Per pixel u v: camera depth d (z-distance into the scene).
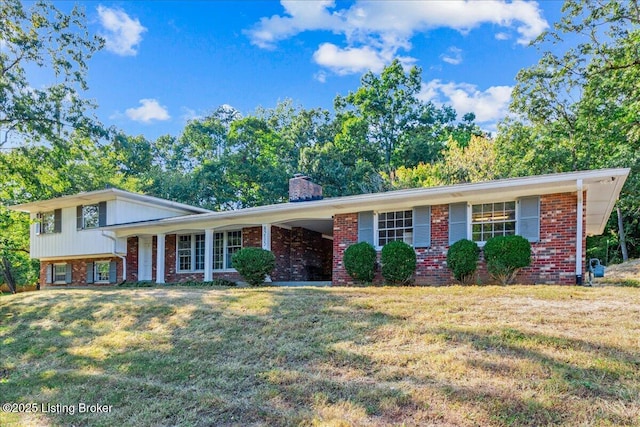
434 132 39.72
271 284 15.62
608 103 22.38
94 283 20.45
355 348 6.32
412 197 12.51
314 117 40.41
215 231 18.05
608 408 4.08
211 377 6.06
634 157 21.05
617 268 19.64
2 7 16.50
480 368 5.17
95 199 19.70
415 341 6.30
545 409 4.16
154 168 37.22
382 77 39.06
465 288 9.90
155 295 11.81
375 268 13.16
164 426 4.91
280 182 34.88
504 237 11.15
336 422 4.41
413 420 4.32
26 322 10.67
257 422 4.72
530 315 7.00
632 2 18.47
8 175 18.78
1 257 25.97
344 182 31.61
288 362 6.22
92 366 7.11
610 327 6.15
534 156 24.78
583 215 10.96
